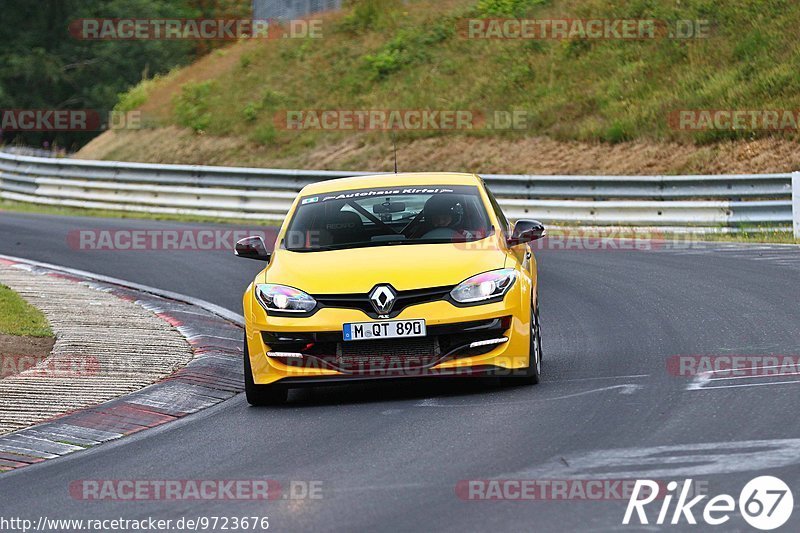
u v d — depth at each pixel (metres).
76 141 180.00
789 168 79.25
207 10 186.75
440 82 110.00
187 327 41.91
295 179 86.75
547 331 38.56
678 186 70.31
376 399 29.12
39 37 181.62
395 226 31.34
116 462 23.97
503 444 22.53
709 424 22.94
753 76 91.81
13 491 21.98
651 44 102.50
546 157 92.81
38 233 75.44
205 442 25.34
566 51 106.44
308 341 28.11
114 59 181.88
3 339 38.09
